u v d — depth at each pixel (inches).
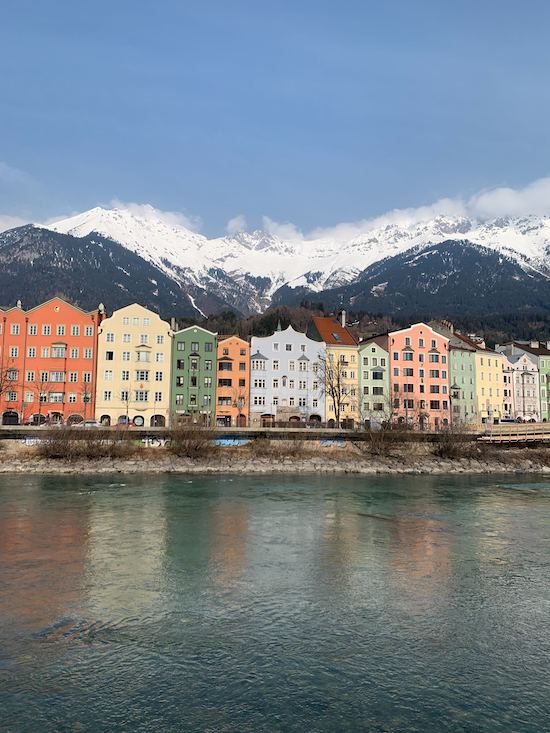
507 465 3661.4
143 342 4458.7
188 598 994.1
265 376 4670.3
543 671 749.3
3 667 737.0
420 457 3639.3
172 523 1636.3
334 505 2018.9
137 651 785.6
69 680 707.4
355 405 4825.3
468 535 1534.2
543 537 1514.5
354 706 660.1
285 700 669.3
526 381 5610.2
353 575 1143.6
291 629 867.4
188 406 4475.9
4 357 4276.6
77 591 1023.0
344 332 5177.2
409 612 943.0
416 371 5024.6
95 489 2367.1
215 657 772.0
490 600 1004.6
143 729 612.7
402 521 1724.9
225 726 619.5
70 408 4288.9
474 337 6008.9
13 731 603.8
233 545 1382.9
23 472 2987.2
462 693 692.1
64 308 4370.1
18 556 1257.4
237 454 3410.4
